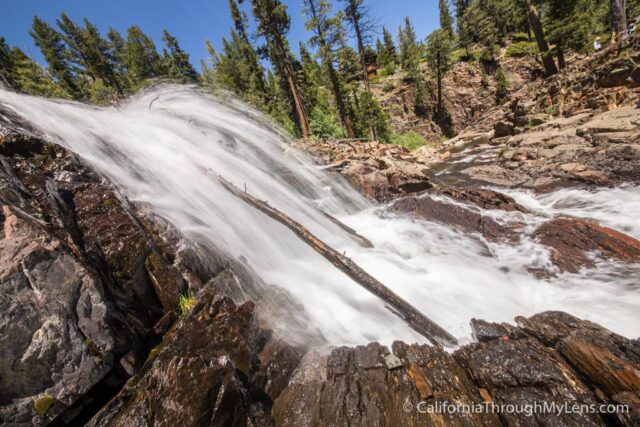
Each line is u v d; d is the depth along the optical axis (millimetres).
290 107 30172
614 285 5180
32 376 2516
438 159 20891
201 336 3572
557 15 24953
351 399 3529
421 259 7352
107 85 39406
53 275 2924
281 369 4125
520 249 6668
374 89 45219
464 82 40062
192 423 2811
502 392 3332
